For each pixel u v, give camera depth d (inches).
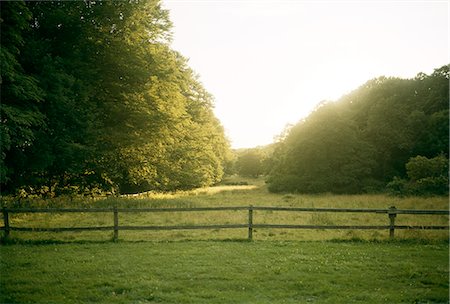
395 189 1350.9
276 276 337.7
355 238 494.6
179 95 1085.1
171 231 564.4
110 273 341.1
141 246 447.5
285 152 1841.8
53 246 446.3
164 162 1184.2
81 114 736.3
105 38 887.7
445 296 294.0
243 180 3093.0
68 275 334.6
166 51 1061.8
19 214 697.6
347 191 1539.1
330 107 1649.9
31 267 357.4
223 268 358.3
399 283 324.8
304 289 308.8
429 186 1253.7
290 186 1574.8
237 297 288.2
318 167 1573.6
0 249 426.3
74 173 864.3
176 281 322.3
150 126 965.2
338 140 1585.9
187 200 1016.2
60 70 690.2
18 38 557.6
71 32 806.5
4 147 523.5
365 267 367.9
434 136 1707.7
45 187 931.3
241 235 539.2
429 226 497.0
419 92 1966.0
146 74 899.4
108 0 832.9
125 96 950.4
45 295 287.1
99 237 508.4
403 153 1787.6
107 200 888.9
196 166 1662.2
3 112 533.6
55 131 692.1
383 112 1788.9
